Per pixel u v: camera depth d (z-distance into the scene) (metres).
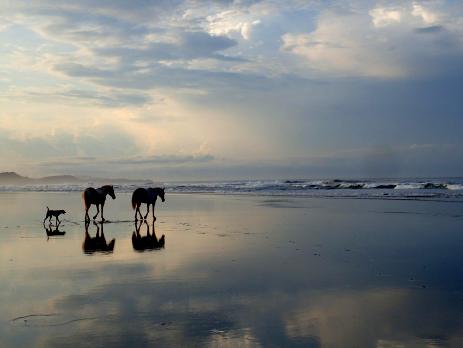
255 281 8.90
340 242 13.82
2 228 17.92
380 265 10.40
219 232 16.42
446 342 5.78
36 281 8.98
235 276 9.32
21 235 15.83
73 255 11.84
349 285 8.59
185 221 20.30
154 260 11.07
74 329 6.29
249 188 59.09
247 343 5.77
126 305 7.37
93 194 19.61
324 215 22.17
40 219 21.64
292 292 8.11
